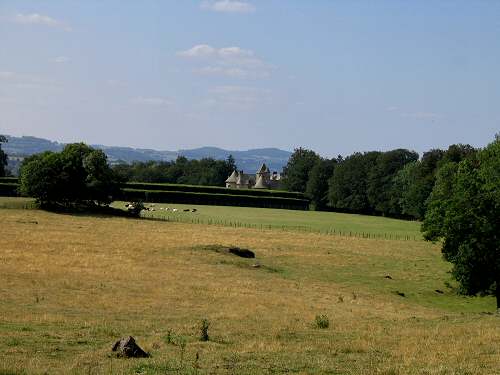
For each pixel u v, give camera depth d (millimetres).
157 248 81062
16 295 44125
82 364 23172
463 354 26906
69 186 131250
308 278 68312
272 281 62281
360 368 23719
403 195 187250
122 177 140125
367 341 30266
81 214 130625
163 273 60969
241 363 24109
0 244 75875
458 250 60500
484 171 63156
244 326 35469
